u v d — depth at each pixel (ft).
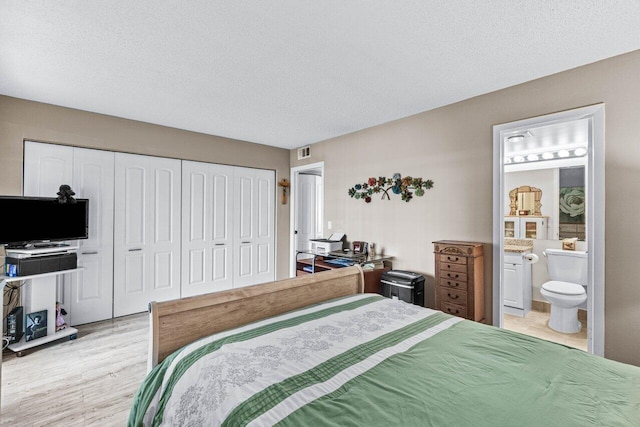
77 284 10.69
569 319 10.27
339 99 9.54
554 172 12.09
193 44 6.48
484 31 5.99
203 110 10.63
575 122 7.88
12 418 5.92
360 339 4.59
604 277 6.96
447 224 10.01
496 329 5.23
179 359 4.14
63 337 9.44
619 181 6.81
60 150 10.35
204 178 13.84
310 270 13.56
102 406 6.33
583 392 3.40
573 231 11.68
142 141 11.98
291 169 16.87
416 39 6.28
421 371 3.77
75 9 5.33
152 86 8.64
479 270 8.82
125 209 11.73
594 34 6.05
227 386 3.38
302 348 4.23
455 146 9.80
